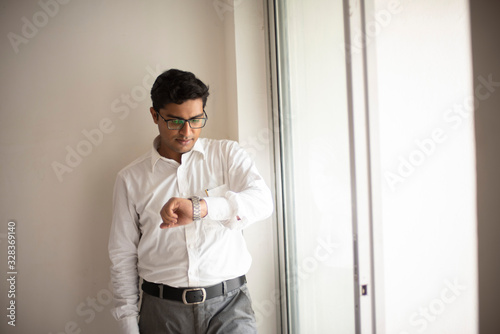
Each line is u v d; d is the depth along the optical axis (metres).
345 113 1.19
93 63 1.86
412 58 1.20
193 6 1.96
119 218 1.55
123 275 1.52
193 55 1.96
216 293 1.44
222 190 1.54
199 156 1.57
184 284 1.43
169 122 1.38
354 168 1.14
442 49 1.12
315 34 1.42
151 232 1.51
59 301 1.86
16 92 1.81
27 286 1.84
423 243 1.39
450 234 1.30
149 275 1.48
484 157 1.02
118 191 1.56
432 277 1.36
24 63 1.81
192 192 1.54
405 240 1.43
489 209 1.02
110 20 1.87
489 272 1.03
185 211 1.19
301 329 1.74
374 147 1.14
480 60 1.02
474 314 1.20
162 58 1.92
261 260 1.90
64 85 1.84
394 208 1.43
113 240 1.54
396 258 1.45
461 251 1.27
